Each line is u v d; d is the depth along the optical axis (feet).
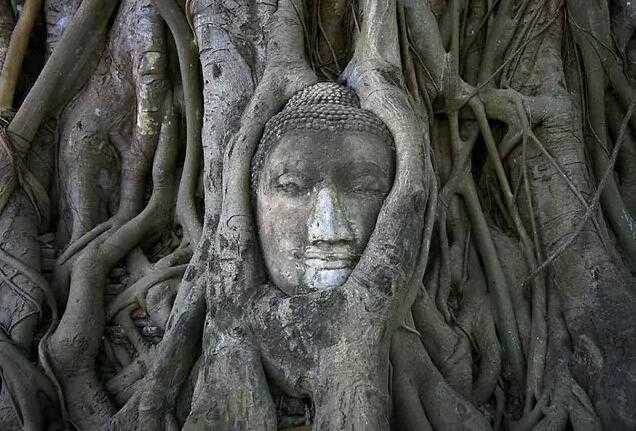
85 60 16.03
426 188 10.48
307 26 14.17
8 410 11.46
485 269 13.01
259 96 11.68
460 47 15.10
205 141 12.70
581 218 12.78
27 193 15.15
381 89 11.13
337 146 10.36
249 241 10.59
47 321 13.61
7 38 16.90
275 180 10.44
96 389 12.32
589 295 12.08
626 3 16.61
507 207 13.88
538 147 13.73
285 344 9.77
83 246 14.28
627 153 15.49
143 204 15.46
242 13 13.34
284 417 10.11
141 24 15.07
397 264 9.73
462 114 14.14
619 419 10.62
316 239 9.95
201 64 13.73
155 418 10.36
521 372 12.08
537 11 14.93
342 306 9.57
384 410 9.25
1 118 15.55
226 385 9.83
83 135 15.52
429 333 11.73
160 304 13.23
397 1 13.32
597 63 15.16
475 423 10.50
